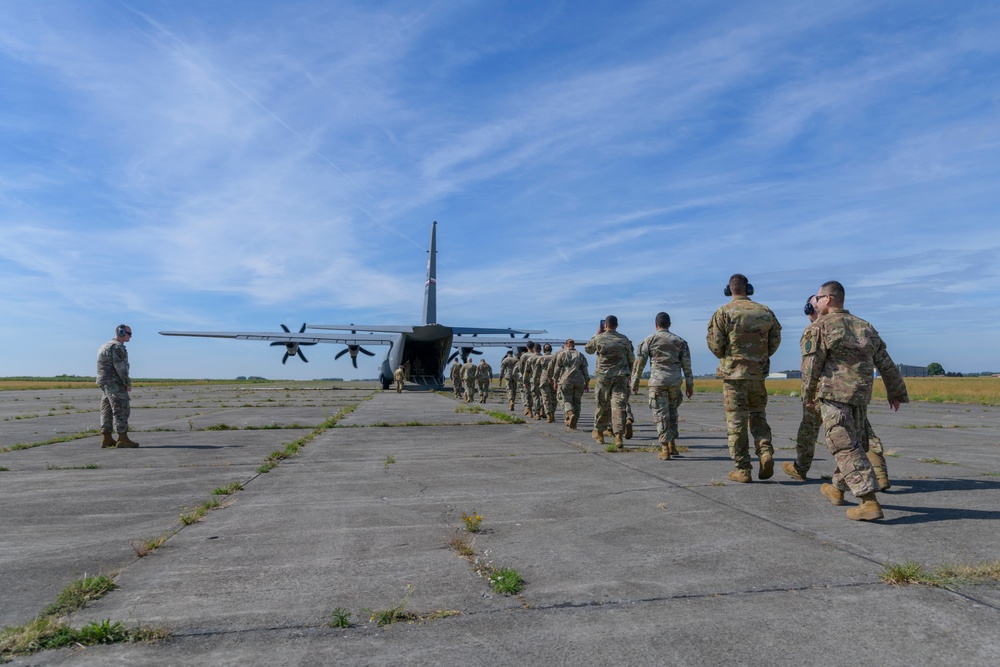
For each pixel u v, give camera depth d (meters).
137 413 18.94
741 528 4.93
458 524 5.25
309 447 10.36
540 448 10.02
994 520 5.02
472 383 24.39
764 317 6.77
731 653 2.82
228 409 20.52
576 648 2.90
